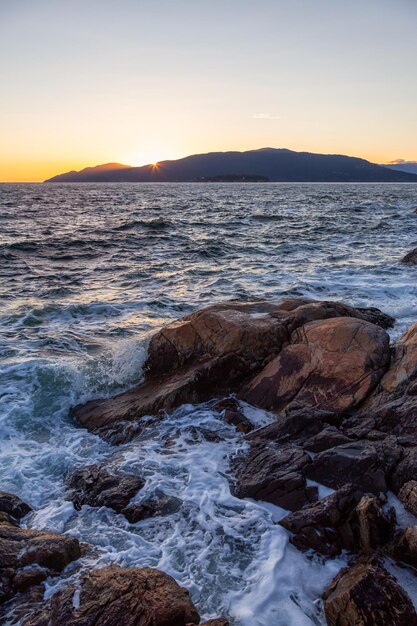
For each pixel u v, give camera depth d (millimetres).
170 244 28641
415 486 5367
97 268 22031
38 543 4926
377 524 4949
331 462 5980
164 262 23125
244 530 5449
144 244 28875
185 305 15359
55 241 29391
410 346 8141
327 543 5035
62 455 7324
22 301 16156
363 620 3951
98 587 4367
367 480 5672
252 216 45500
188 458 6965
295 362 8508
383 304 14352
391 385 7629
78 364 9953
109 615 4047
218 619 4059
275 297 15781
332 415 7195
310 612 4363
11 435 7891
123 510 5828
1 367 10094
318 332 8781
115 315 14438
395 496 5562
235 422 7871
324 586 4637
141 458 6988
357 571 4512
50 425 8336
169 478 6488
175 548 5227
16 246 26953
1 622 4145
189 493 6152
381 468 5758
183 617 4059
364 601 4055
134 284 18672
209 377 8727
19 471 6852
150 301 15820
